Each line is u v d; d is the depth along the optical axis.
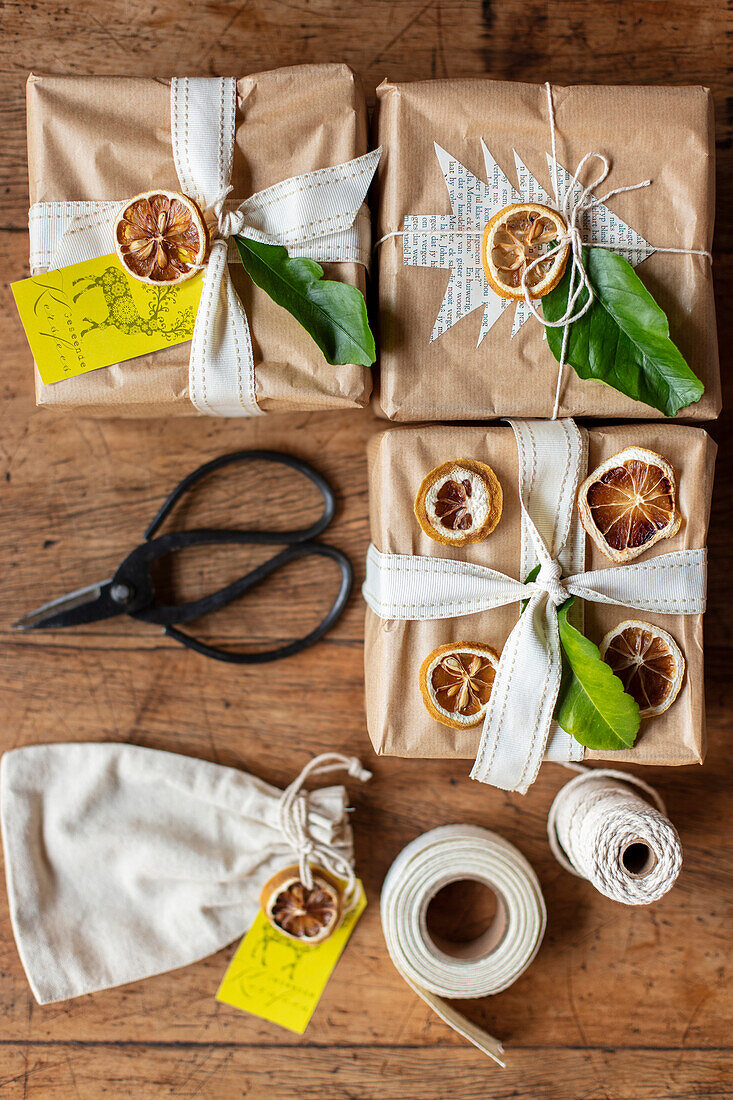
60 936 0.78
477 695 0.70
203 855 0.78
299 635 0.80
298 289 0.68
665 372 0.68
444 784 0.80
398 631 0.71
